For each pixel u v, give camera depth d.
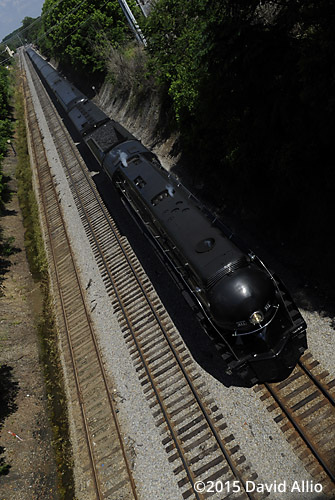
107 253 20.73
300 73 11.91
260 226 17.00
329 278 13.70
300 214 15.09
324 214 13.98
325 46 10.32
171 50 23.83
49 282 21.39
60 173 32.19
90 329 16.91
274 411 11.24
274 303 11.07
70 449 13.27
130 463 11.76
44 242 24.80
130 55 35.41
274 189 16.09
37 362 17.08
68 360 16.38
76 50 45.28
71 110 31.98
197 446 11.28
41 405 15.18
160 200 15.23
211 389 12.48
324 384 11.24
